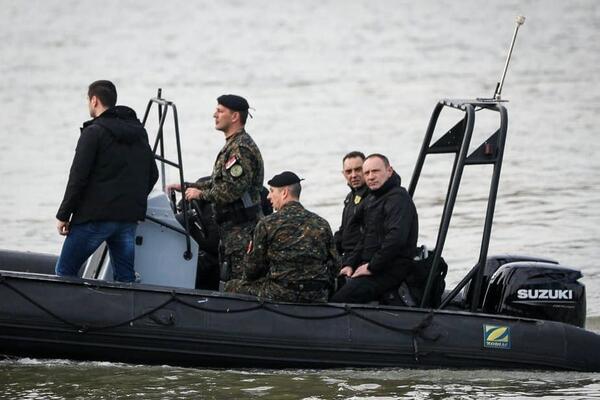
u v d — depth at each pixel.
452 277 40.41
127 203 26.75
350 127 85.88
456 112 93.25
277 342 26.81
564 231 48.56
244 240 28.19
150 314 26.42
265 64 136.25
